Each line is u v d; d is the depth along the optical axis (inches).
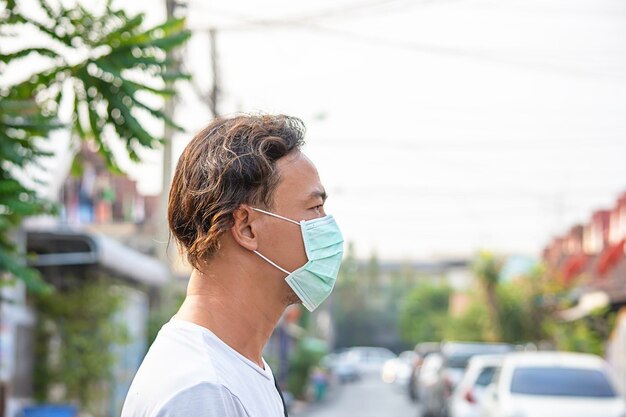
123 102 242.7
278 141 103.3
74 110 245.3
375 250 2549.2
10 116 239.8
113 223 959.6
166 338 97.1
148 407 92.0
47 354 641.0
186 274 934.4
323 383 1566.2
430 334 3097.9
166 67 246.5
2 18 237.0
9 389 562.6
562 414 538.3
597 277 1058.7
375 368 2893.7
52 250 639.8
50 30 239.3
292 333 1630.2
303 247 103.3
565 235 1365.7
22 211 246.5
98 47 242.4
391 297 4030.5
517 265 1665.8
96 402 652.1
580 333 1115.9
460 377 893.8
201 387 91.5
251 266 102.1
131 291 767.1
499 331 1384.1
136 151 245.3
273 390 101.3
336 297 3469.5
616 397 563.5
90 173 862.5
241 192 101.0
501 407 553.3
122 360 757.3
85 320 647.1
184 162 103.6
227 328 100.3
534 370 582.2
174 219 103.5
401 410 1325.0
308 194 104.1
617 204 1002.1
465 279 3036.4
